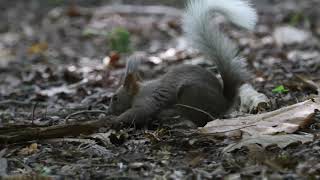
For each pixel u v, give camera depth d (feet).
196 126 34.12
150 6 89.56
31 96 48.80
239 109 37.70
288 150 28.09
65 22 83.97
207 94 34.42
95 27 78.89
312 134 29.50
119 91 36.52
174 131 31.94
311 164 26.11
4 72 60.23
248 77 37.19
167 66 55.42
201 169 26.94
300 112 30.99
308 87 40.68
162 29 75.00
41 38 76.59
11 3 100.01
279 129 29.71
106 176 26.81
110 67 57.67
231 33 68.90
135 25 78.69
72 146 31.50
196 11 36.52
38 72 57.41
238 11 35.47
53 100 47.16
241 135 29.86
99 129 33.60
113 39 59.72
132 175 26.78
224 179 25.38
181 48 63.87
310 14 77.61
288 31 65.46
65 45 71.77
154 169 27.37
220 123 31.07
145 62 57.36
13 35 79.20
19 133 32.45
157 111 34.40
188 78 34.58
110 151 30.32
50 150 30.66
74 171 27.84
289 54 56.49
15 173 28.04
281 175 25.29
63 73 56.70
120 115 35.12
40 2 98.53
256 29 71.41
